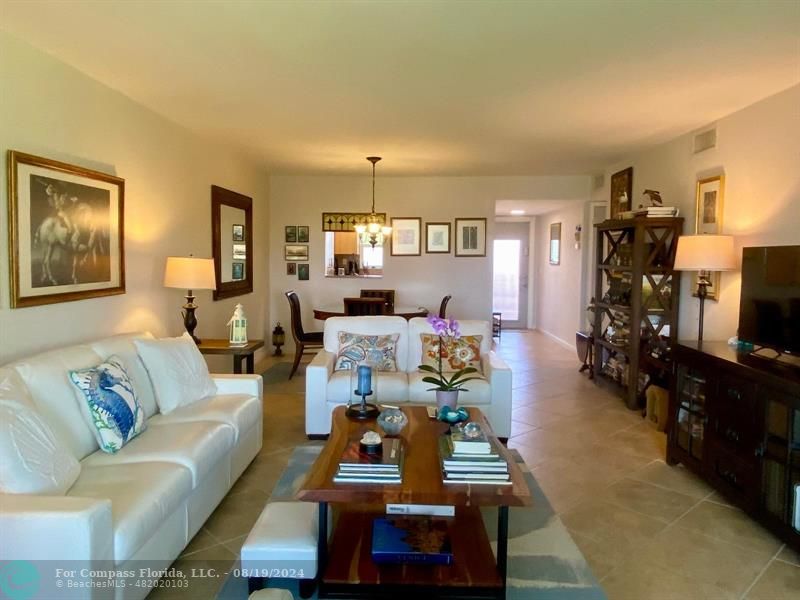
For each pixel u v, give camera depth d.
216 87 3.37
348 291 7.23
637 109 3.81
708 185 4.18
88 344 2.83
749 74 3.06
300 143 5.03
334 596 2.02
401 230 7.14
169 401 3.04
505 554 2.05
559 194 7.04
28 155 2.64
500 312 10.14
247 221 6.09
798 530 2.37
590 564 2.35
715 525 2.70
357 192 7.12
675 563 2.36
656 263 4.72
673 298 4.59
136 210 3.73
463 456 2.13
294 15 2.34
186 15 2.34
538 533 2.60
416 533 2.25
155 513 2.01
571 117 4.04
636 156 5.51
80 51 2.77
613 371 5.42
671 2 2.21
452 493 2.00
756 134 3.63
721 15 2.32
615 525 2.69
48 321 2.85
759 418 2.64
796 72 3.03
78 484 2.09
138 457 2.38
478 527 2.38
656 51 2.73
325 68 3.01
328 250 7.34
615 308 5.14
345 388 3.80
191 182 4.63
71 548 1.62
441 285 7.18
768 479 2.58
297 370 6.12
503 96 3.52
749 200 3.71
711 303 4.15
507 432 3.84
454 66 2.97
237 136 4.76
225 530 2.61
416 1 2.20
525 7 2.25
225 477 2.89
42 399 2.27
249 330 6.29
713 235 3.89
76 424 2.38
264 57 2.85
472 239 7.12
